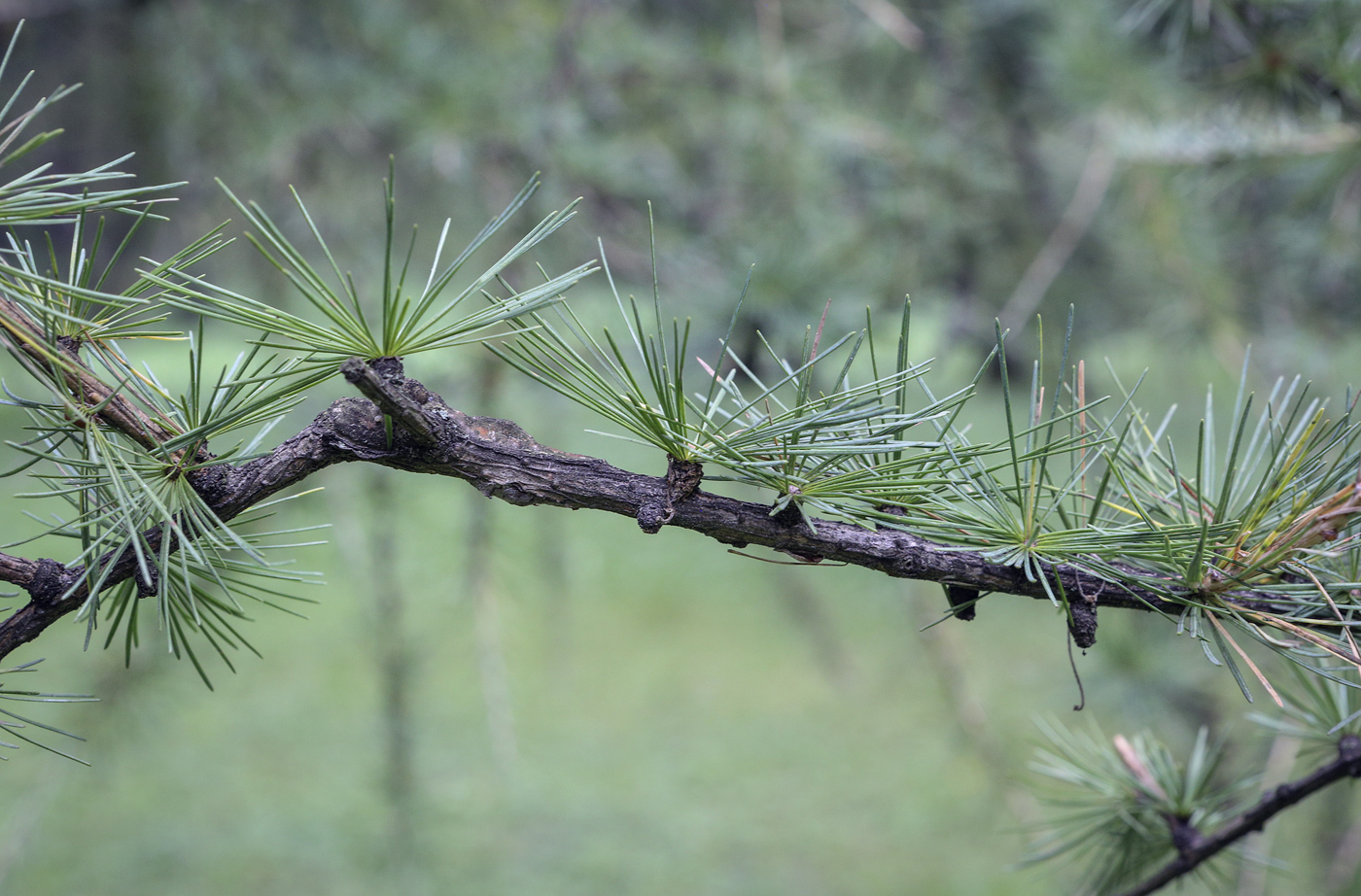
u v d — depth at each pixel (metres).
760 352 1.20
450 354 1.17
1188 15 1.10
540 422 1.42
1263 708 1.12
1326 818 1.14
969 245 1.84
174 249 1.79
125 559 0.61
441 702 2.79
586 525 2.78
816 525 0.63
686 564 3.81
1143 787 0.75
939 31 1.95
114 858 2.26
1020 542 0.63
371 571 1.40
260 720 2.82
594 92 1.72
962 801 2.47
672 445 0.62
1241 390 0.62
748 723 2.96
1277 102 1.11
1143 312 1.70
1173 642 1.20
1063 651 2.20
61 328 0.61
